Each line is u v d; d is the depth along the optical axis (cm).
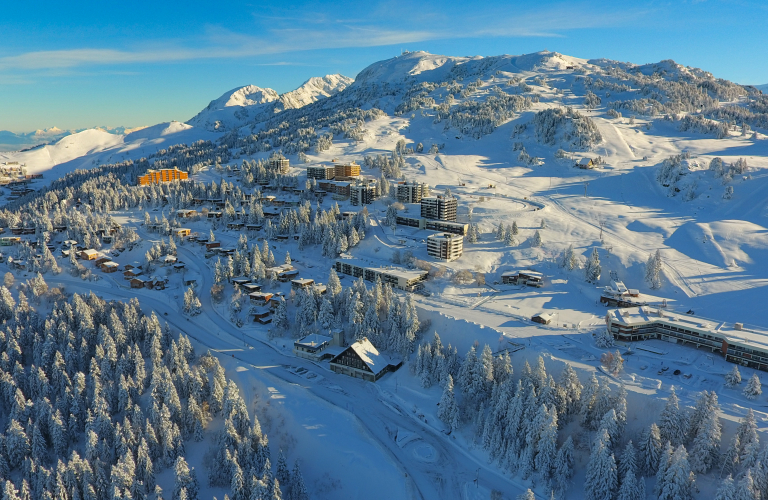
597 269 17362
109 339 13375
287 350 14462
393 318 14462
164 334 14312
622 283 16375
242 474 9388
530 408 10025
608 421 9319
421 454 10375
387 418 11500
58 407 11562
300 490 9312
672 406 9288
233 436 10394
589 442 9931
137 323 14688
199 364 13088
